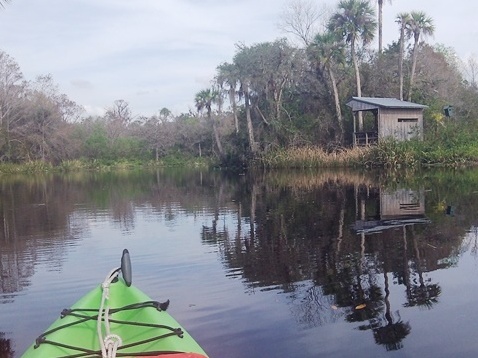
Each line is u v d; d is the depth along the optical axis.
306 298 6.51
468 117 35.88
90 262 9.08
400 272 7.46
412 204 14.38
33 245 10.77
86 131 65.56
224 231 11.61
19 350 5.35
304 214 13.58
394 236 9.99
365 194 17.36
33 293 7.31
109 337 4.04
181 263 8.67
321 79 39.34
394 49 43.19
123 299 5.10
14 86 53.34
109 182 32.19
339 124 36.97
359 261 8.19
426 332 5.29
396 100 33.12
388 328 5.43
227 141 46.97
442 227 10.71
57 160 57.31
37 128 54.34
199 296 6.80
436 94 37.59
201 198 19.47
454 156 29.31
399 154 29.62
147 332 4.52
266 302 6.42
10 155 52.25
